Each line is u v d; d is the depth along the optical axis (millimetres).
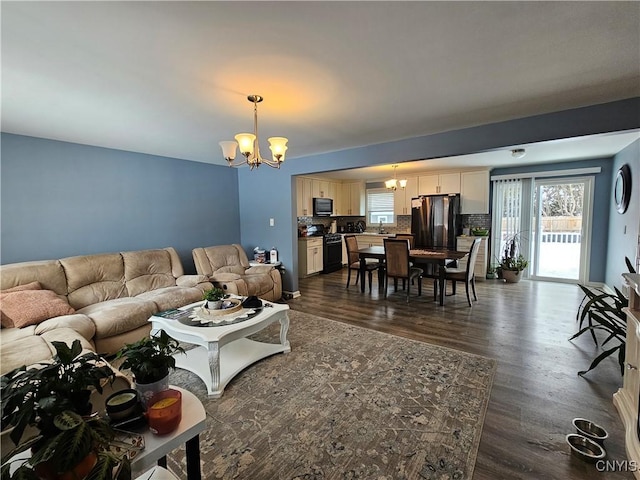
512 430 1836
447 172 6312
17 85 2072
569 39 1598
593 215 5230
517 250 5934
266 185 5113
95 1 1260
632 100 2395
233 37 1550
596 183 5168
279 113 2658
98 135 3273
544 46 1664
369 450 1705
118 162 3930
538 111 2670
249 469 1592
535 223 5789
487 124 2998
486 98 2371
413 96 2318
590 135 2559
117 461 854
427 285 5641
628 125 2414
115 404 1098
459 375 2459
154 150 4043
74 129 3051
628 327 1913
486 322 3648
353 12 1364
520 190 5840
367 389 2291
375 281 6121
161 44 1607
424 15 1392
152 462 1010
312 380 2430
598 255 5234
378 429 1869
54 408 854
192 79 2008
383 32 1521
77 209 3586
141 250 3965
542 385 2297
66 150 3490
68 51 1666
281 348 2906
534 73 1974
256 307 2873
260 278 4371
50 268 3049
